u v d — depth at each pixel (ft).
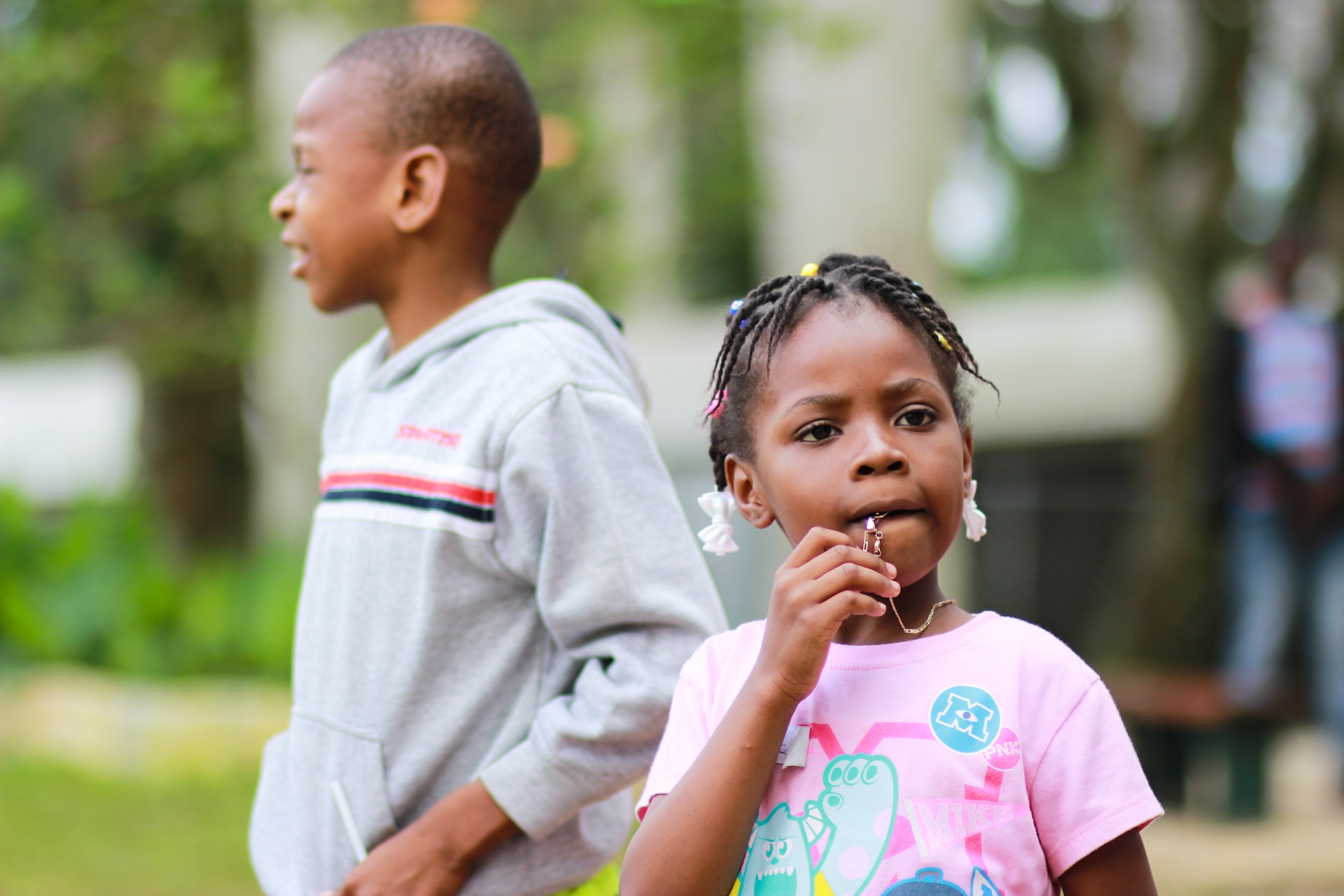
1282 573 48.26
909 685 12.84
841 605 12.15
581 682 15.94
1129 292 84.48
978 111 88.99
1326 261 72.02
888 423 12.68
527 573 16.08
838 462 12.59
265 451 64.85
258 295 53.93
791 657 12.24
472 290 17.57
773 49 43.32
